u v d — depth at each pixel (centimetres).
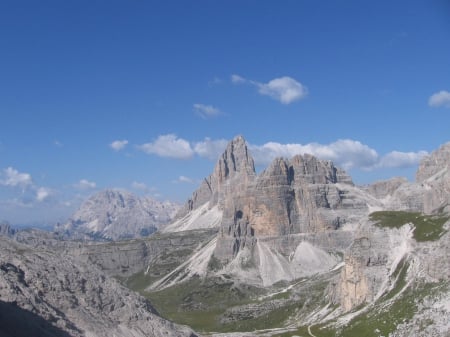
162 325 19700
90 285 18888
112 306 18750
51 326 15450
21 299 15688
